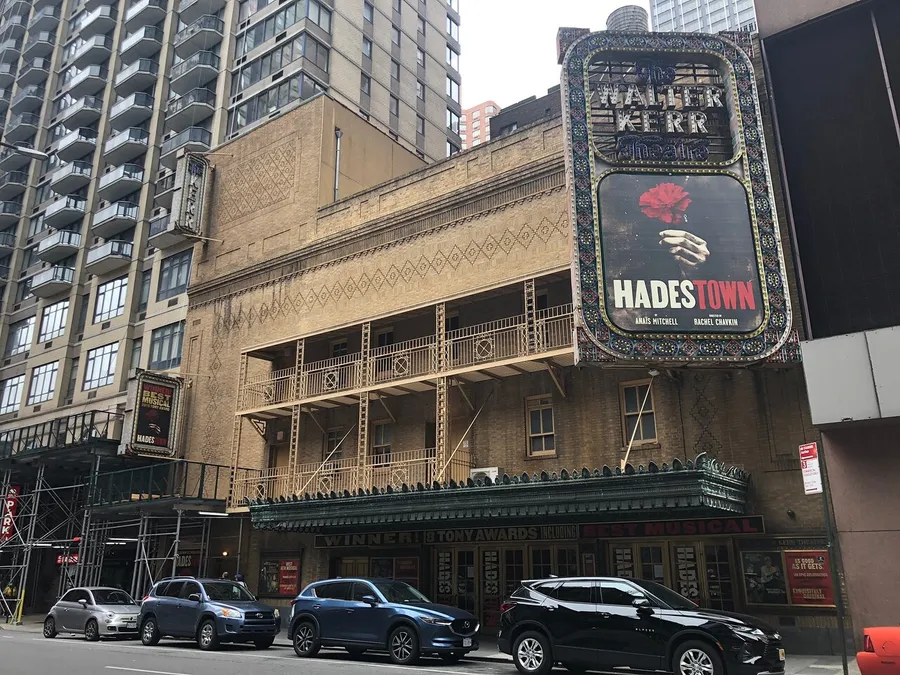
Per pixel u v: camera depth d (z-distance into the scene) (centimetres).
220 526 2755
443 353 2152
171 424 2969
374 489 1923
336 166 2952
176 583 1898
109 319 4288
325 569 2383
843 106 1647
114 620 1992
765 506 1639
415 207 2431
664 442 1814
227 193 3212
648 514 1759
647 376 1900
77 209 4938
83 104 5253
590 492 1587
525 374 2108
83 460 3109
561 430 1998
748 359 1627
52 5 6206
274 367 2788
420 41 5491
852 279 1552
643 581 1258
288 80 4181
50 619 2152
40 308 4975
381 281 2467
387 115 4912
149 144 4675
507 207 2206
